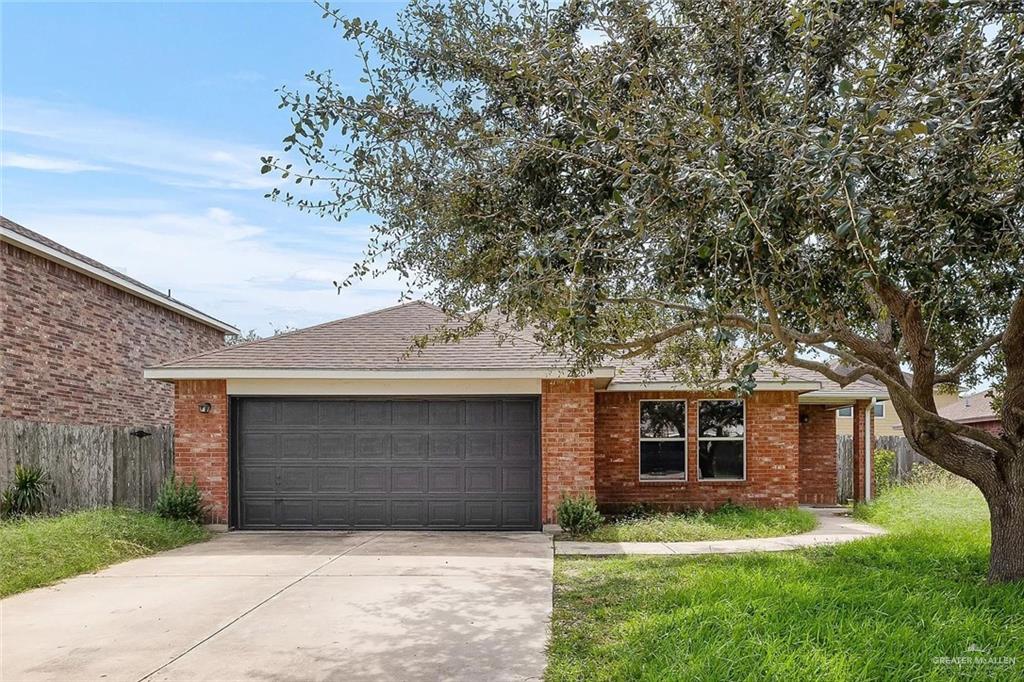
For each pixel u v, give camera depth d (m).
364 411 12.02
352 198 5.90
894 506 12.75
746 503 13.60
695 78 5.36
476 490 11.87
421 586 7.67
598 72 4.83
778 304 5.47
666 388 13.55
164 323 17.50
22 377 12.45
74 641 5.86
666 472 13.86
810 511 14.14
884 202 4.21
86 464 11.74
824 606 5.75
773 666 4.33
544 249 4.35
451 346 12.42
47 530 9.09
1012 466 6.80
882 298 6.03
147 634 6.03
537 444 11.86
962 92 4.15
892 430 30.73
